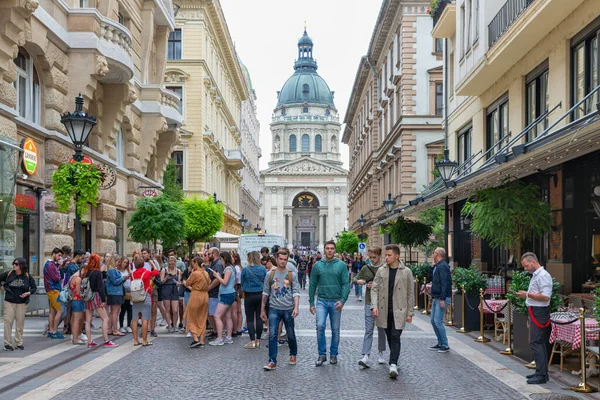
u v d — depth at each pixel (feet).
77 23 63.05
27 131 55.52
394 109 150.20
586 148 34.78
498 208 45.19
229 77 205.36
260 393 29.27
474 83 72.38
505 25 61.72
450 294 41.73
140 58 88.99
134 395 28.78
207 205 120.06
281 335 47.91
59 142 60.70
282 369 35.32
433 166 134.72
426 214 115.24
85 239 70.95
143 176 89.51
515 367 35.76
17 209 54.29
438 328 41.45
